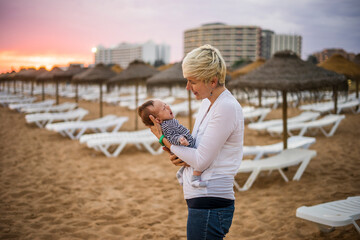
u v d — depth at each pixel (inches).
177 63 362.0
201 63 56.3
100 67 522.0
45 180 205.9
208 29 5649.6
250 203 160.9
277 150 220.2
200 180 58.8
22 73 741.3
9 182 201.0
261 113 447.2
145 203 165.2
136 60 452.1
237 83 214.5
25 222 139.8
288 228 127.3
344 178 195.0
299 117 394.3
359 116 470.9
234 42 5511.8
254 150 218.4
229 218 60.6
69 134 351.9
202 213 58.3
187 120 490.9
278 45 5428.2
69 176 215.9
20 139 350.6
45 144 324.8
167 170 230.7
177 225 136.9
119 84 452.1
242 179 204.1
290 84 190.9
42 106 636.7
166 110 63.8
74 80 551.8
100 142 265.9
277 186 185.5
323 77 195.6
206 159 56.4
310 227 126.8
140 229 133.1
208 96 59.4
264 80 201.8
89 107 704.4
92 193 181.2
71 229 133.0
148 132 314.5
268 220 137.8
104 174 221.1
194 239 59.3
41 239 123.2
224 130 56.2
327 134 341.4
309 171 213.5
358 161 234.1
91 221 141.7
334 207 110.6
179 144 60.0
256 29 5447.8
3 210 153.9
